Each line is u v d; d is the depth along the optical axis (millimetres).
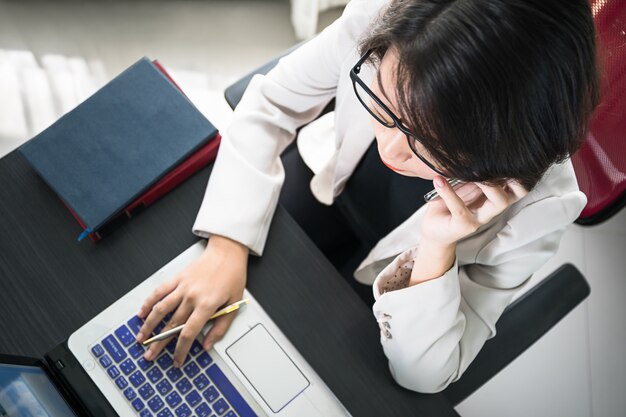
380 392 794
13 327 786
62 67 1830
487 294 829
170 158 835
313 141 1127
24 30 1857
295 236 864
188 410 747
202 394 755
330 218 1141
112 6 1894
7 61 1825
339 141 1014
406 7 526
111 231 838
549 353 1618
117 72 1835
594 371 1607
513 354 920
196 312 777
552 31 481
